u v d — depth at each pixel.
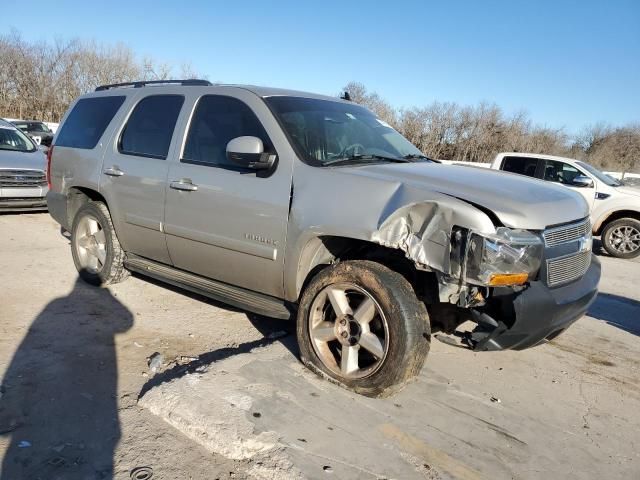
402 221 3.02
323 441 2.80
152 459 2.63
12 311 4.36
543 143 43.69
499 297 2.92
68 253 6.39
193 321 4.43
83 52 42.16
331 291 3.30
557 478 2.70
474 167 4.10
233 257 3.80
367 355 3.42
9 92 40.62
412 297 3.06
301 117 3.87
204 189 3.88
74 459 2.59
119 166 4.63
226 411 2.96
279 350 3.79
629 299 6.33
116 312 4.52
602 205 9.81
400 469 2.64
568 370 4.01
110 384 3.32
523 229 2.91
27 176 8.35
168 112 4.45
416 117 41.03
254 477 2.55
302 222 3.33
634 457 2.93
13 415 2.91
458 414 3.22
